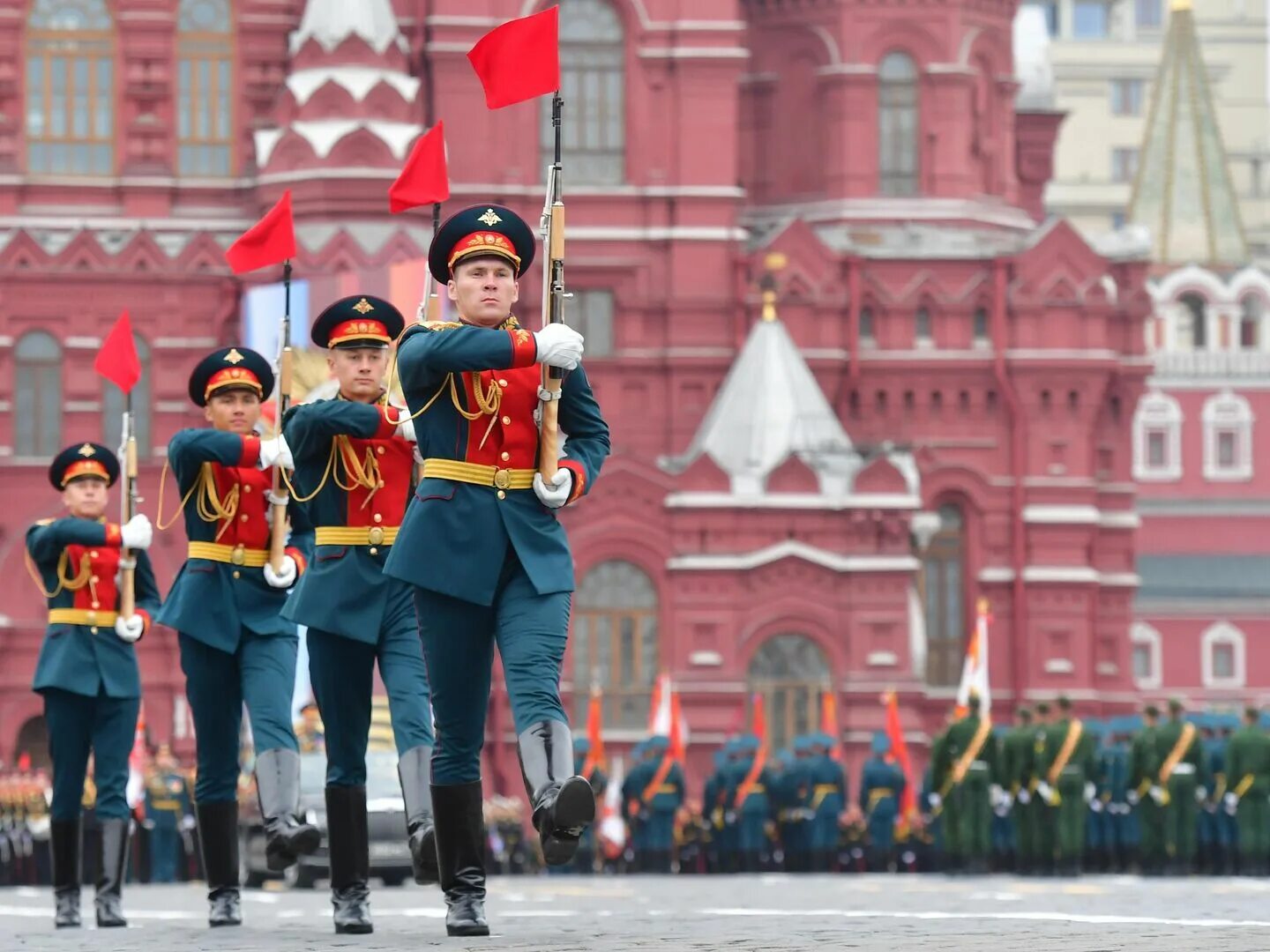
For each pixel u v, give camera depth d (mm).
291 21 113562
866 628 106750
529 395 22938
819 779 80875
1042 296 115875
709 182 114312
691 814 84312
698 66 114438
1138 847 70312
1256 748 66188
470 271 23297
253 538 29297
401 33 113000
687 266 113812
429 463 22953
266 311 105500
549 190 23312
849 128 119125
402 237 107250
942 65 119500
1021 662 113438
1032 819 65500
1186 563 178500
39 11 112938
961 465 114250
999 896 42250
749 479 107375
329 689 26812
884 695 106062
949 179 119250
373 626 26516
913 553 114000
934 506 114250
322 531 26812
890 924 27953
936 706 112250
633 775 82750
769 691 106562
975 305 116062
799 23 120688
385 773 63688
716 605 106312
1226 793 67250
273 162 109312
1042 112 128250
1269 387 183125
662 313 113812
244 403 30875
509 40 23531
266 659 28938
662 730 88875
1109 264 117750
